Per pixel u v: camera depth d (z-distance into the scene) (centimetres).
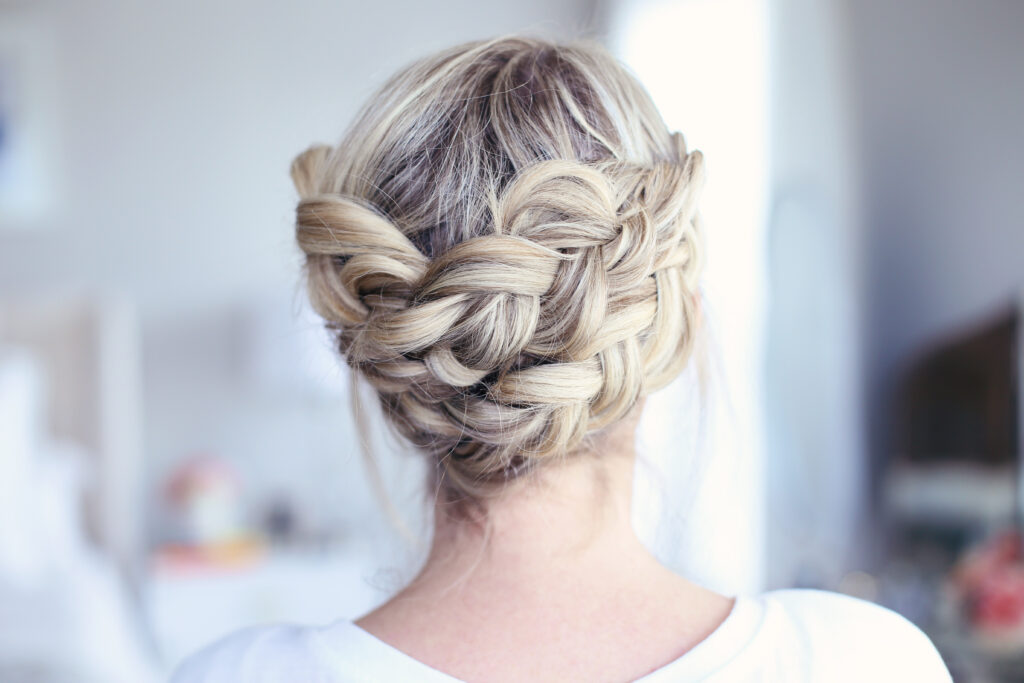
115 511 258
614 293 52
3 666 165
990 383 146
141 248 276
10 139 270
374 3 283
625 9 257
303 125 281
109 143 274
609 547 54
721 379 71
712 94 229
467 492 54
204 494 259
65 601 191
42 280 272
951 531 157
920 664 53
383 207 54
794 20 204
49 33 271
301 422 279
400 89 56
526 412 51
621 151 55
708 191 227
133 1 275
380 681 51
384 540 101
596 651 51
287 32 280
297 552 254
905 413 171
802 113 202
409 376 53
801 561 200
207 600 233
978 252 151
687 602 53
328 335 65
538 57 57
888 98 175
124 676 180
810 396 197
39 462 238
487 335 51
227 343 279
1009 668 139
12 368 237
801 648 52
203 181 278
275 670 54
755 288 215
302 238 56
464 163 53
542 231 52
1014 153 143
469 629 52
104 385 257
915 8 166
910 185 169
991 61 149
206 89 278
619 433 56
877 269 180
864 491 184
